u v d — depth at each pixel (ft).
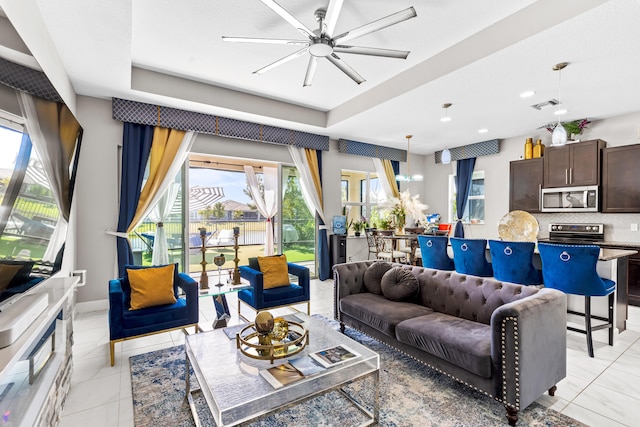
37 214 5.97
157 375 8.02
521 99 12.99
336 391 7.34
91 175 12.82
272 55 10.87
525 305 6.29
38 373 5.57
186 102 13.20
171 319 9.31
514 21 8.64
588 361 8.74
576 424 6.15
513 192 18.21
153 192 13.74
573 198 15.76
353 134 18.74
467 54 9.89
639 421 6.25
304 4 8.18
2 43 4.80
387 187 22.45
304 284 12.16
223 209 24.81
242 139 16.55
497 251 11.02
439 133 18.48
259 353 6.46
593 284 9.00
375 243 19.39
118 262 13.20
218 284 11.07
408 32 9.55
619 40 8.48
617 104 13.65
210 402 5.29
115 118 12.75
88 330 10.93
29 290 5.88
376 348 9.65
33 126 5.72
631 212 14.15
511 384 6.03
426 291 9.75
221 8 8.32
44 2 7.16
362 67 11.89
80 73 10.69
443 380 7.81
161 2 8.02
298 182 19.33
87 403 6.86
